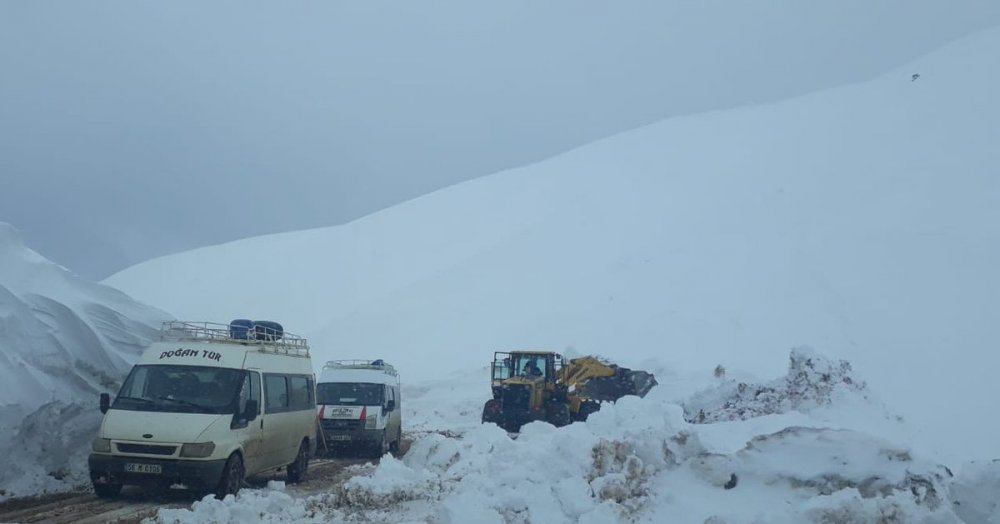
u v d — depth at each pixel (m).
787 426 9.33
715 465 8.38
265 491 12.01
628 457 8.50
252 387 12.43
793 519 7.44
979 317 34.09
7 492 11.57
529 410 26.31
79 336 14.84
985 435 21.50
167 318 18.88
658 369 34.62
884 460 8.27
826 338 37.12
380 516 10.35
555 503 8.27
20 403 12.50
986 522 7.57
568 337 48.25
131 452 11.07
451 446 16.03
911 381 28.98
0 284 13.98
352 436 18.86
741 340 40.62
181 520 9.11
